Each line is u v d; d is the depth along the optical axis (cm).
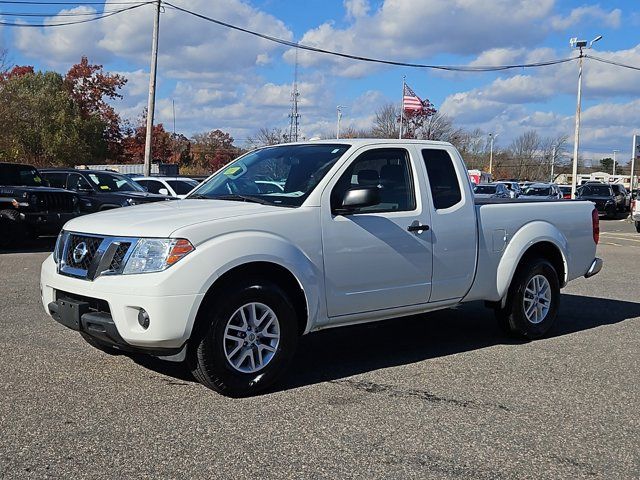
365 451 411
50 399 489
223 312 490
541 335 722
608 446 431
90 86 5441
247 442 420
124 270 480
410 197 612
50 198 1461
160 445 412
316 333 731
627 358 647
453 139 4562
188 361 507
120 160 5691
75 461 387
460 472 386
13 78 4784
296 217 530
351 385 543
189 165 6962
